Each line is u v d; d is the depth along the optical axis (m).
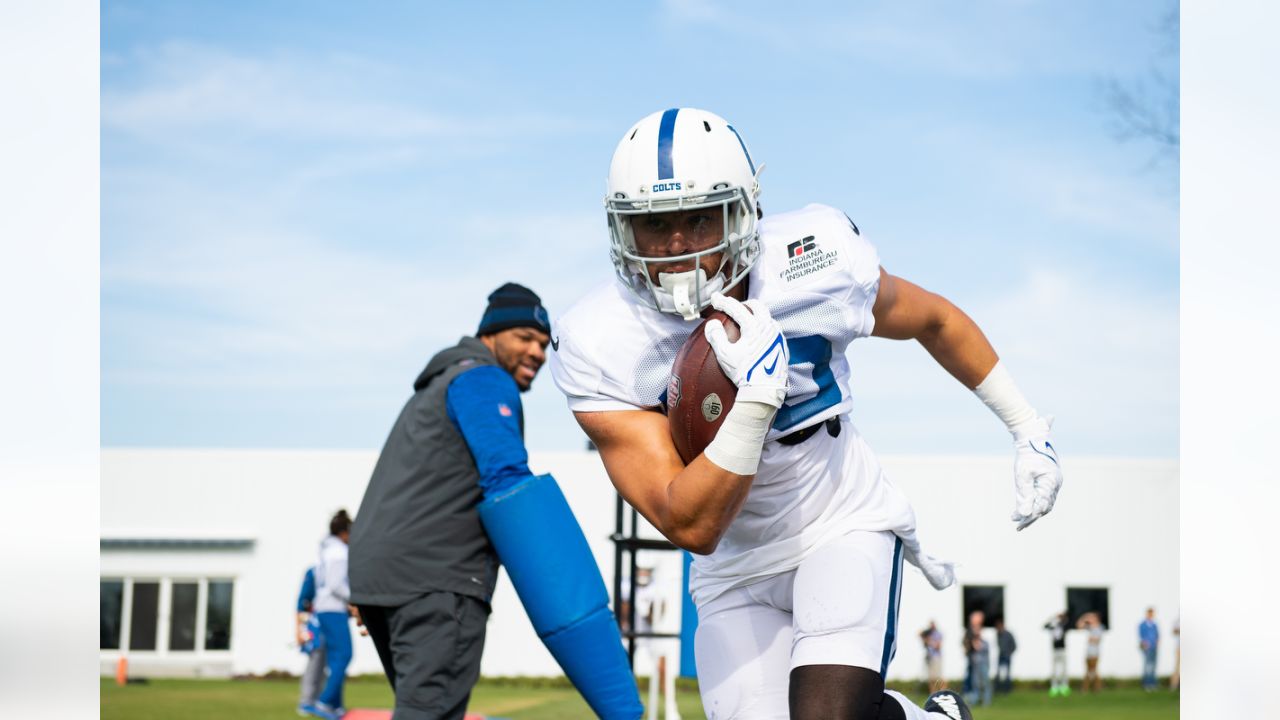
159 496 15.04
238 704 8.79
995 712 10.00
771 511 2.27
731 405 2.06
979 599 14.47
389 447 2.69
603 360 2.21
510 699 9.87
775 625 2.35
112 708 8.34
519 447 2.61
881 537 2.31
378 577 2.59
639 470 2.18
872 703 2.14
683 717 7.37
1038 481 2.56
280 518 15.02
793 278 2.19
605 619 2.59
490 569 2.64
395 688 2.70
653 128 2.11
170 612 14.96
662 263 2.12
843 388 2.29
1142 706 10.73
